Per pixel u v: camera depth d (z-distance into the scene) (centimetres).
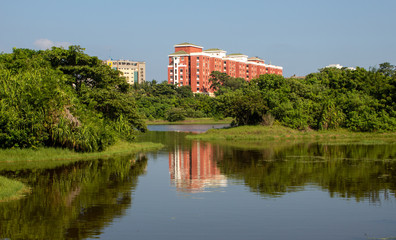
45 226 1433
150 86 14875
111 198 1847
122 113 4266
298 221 1505
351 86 6825
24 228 1412
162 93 14138
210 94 16575
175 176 2428
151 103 12331
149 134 6519
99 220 1512
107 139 3588
